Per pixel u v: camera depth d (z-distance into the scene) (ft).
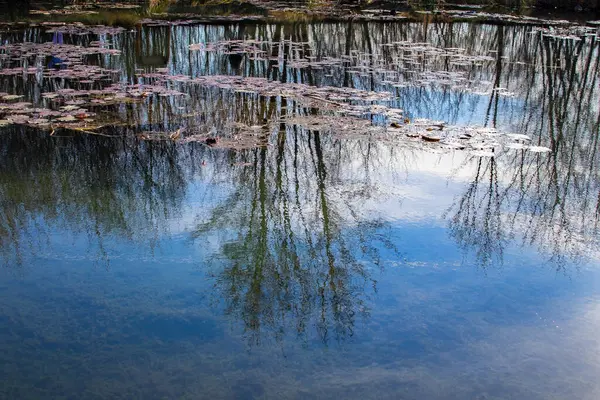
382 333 10.23
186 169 18.49
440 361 9.52
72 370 9.25
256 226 14.65
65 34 40.63
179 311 10.89
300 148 20.44
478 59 36.86
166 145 20.45
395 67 33.81
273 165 18.95
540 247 13.52
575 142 21.84
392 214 15.37
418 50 39.40
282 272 12.47
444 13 57.41
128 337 10.09
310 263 12.80
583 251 13.33
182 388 8.86
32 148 19.81
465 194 16.71
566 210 15.71
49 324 10.42
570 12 62.64
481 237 13.99
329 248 13.51
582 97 28.84
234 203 16.15
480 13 58.29
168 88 27.73
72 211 15.33
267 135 21.67
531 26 50.72
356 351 9.75
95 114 23.77
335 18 51.93
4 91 26.48
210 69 32.04
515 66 35.58
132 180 17.54
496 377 9.14
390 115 24.36
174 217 15.15
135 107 24.90
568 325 10.46
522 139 22.00
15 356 9.54
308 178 17.97
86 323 10.46
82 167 18.45
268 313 10.88
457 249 13.38
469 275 12.19
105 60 33.73
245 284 11.94
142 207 15.72
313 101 26.04
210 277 12.17
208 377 9.12
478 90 29.27
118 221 14.82
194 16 50.88
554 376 9.16
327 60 34.73
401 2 62.75
